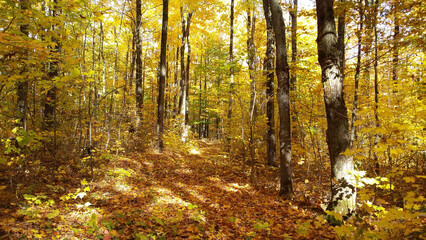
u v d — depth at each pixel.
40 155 6.11
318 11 5.08
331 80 4.87
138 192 5.87
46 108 7.26
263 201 5.98
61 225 3.52
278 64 6.36
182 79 17.05
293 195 6.19
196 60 25.25
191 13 16.25
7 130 4.42
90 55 9.88
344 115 4.78
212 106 20.53
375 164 5.73
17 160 4.57
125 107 8.98
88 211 4.15
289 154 6.29
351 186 4.51
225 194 6.58
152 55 18.94
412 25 5.26
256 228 4.09
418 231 2.51
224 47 19.58
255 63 8.29
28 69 4.09
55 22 3.56
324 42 4.95
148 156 9.88
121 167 7.55
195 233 3.96
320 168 8.12
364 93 8.79
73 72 3.65
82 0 3.51
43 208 3.89
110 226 3.76
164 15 11.27
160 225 4.16
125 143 9.92
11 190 4.26
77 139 7.42
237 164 10.31
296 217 4.85
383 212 3.27
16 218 3.43
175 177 8.09
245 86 9.67
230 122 11.86
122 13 7.18
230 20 14.17
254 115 9.37
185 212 4.91
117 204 4.82
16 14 3.26
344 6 5.41
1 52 3.15
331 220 4.43
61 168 5.87
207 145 17.72
